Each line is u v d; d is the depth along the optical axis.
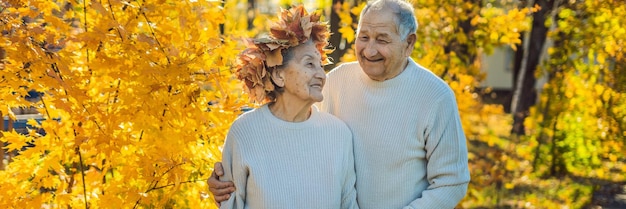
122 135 3.60
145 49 3.44
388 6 2.74
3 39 3.34
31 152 3.68
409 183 2.88
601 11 7.92
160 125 3.52
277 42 2.63
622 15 7.87
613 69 8.23
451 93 2.88
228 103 3.61
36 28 3.39
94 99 3.72
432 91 2.84
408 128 2.84
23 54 3.33
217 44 3.52
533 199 7.81
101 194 3.75
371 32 2.75
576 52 8.29
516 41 6.30
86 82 3.72
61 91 3.68
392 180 2.88
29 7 3.53
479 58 6.59
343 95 2.97
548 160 9.19
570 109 8.59
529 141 9.13
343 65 3.04
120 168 3.81
